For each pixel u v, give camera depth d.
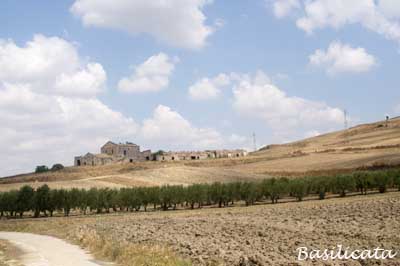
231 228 47.16
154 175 139.88
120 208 103.12
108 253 33.84
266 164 185.38
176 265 26.50
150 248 32.19
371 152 178.12
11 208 97.19
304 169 160.00
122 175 141.00
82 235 45.75
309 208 70.25
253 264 25.86
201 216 69.31
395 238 33.94
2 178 184.38
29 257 34.91
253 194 102.19
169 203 101.81
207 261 27.61
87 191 100.69
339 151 193.88
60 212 106.56
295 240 35.62
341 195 105.12
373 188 106.19
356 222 45.88
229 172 150.00
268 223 50.78
